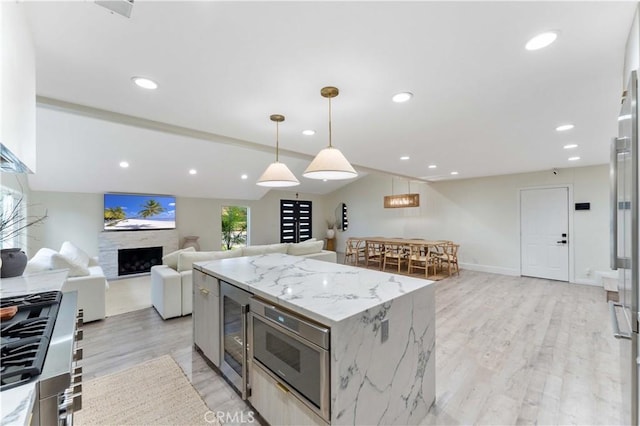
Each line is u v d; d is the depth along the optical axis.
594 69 1.80
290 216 9.27
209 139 3.23
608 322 3.37
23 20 1.22
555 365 2.41
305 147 3.82
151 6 1.24
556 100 2.27
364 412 1.40
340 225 9.71
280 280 1.98
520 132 3.12
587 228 5.20
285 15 1.32
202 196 7.34
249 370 1.85
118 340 2.92
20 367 0.82
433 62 1.73
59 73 1.84
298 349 1.46
